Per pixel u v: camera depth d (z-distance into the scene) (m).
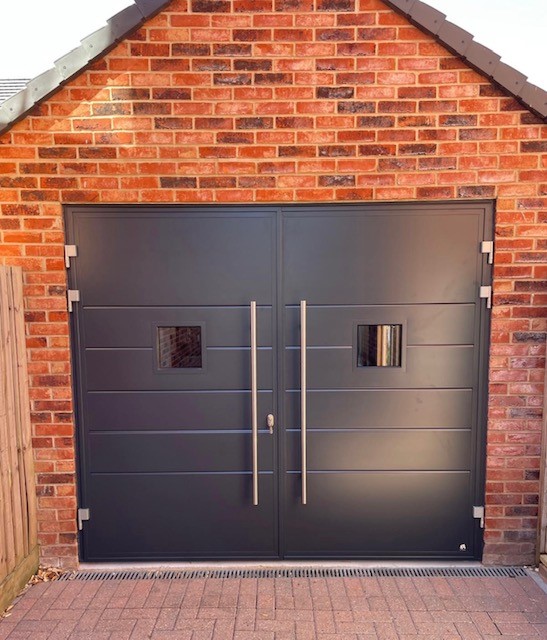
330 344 2.86
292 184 2.73
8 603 2.55
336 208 2.79
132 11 2.58
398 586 2.70
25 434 2.78
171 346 2.88
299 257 2.81
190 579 2.79
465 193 2.73
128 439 2.90
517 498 2.88
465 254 2.80
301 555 2.96
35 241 2.76
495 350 2.81
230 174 2.73
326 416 2.90
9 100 2.61
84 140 2.71
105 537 2.95
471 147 2.71
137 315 2.84
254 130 2.71
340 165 2.73
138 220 2.79
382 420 2.90
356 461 2.92
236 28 2.65
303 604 2.55
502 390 2.84
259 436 2.91
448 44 2.60
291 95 2.69
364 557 2.96
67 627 2.39
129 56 2.66
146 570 2.89
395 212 2.79
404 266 2.82
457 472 2.92
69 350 2.83
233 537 2.96
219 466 2.93
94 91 2.68
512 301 2.79
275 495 2.93
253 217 2.80
